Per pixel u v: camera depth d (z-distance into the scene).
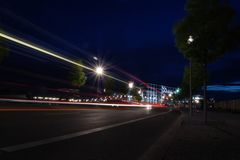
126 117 27.67
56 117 22.19
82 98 74.25
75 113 29.75
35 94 66.62
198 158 7.55
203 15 17.05
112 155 8.61
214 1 17.14
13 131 12.48
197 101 97.31
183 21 17.59
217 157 7.72
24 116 21.59
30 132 12.50
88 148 9.56
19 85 69.56
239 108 65.25
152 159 7.66
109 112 36.34
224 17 16.83
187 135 13.27
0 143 9.41
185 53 17.89
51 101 50.50
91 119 22.36
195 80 27.69
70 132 13.35
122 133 14.27
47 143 9.93
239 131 16.20
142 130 16.22
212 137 12.55
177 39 17.84
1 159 7.31
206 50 17.61
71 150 9.02
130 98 111.81
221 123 21.81
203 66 18.91
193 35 17.28
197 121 23.22
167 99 174.50
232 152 8.56
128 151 9.36
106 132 14.34
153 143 11.21
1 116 20.53
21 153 8.09
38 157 7.73
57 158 7.76
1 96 51.78
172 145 9.95
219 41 17.06
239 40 17.02
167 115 38.25
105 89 83.94
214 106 100.56
